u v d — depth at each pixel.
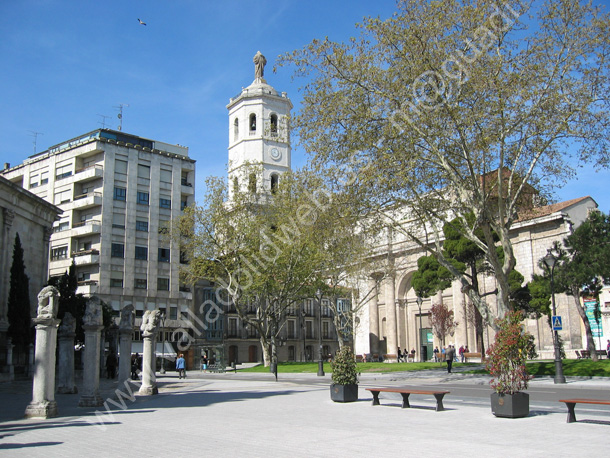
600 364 28.47
